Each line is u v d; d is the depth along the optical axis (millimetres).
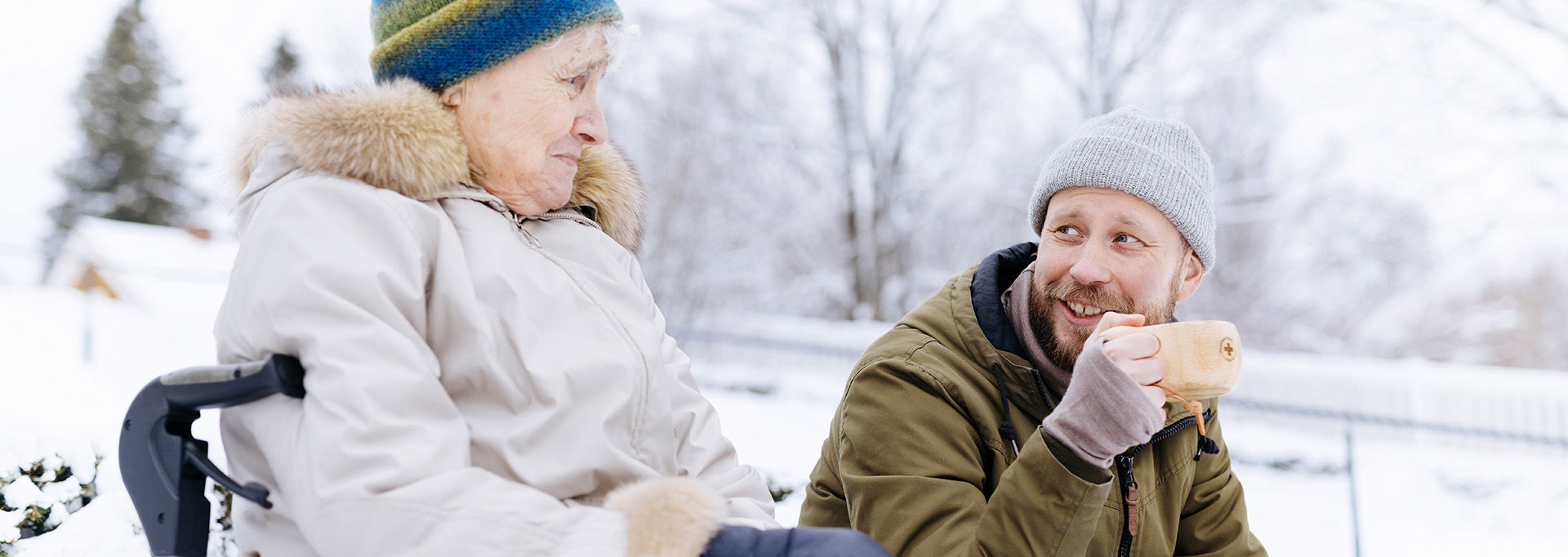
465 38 1580
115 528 2330
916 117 20516
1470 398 13094
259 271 1358
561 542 1185
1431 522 8305
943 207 20234
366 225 1427
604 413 1491
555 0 1604
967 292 2037
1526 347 24297
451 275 1463
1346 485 9375
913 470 1759
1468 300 23547
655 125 18734
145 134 36969
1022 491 1545
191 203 37531
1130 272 1884
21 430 2369
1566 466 10172
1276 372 13992
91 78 37125
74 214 36000
